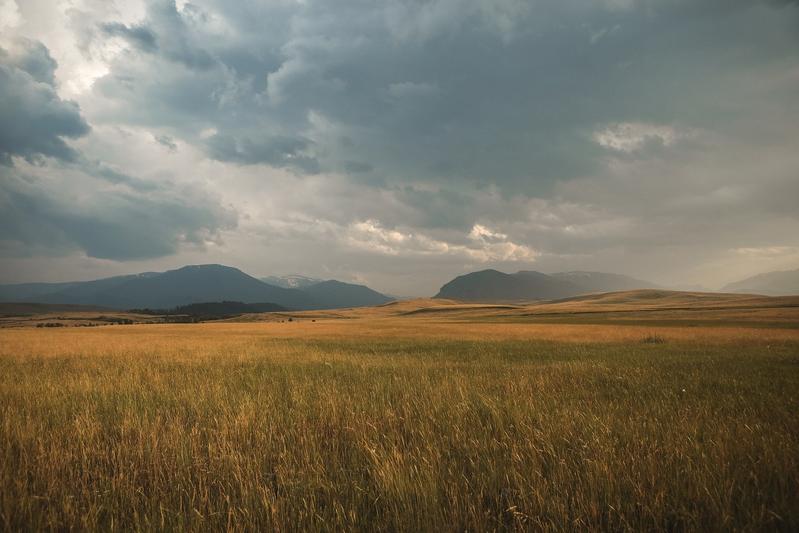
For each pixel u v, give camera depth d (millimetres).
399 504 3318
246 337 35750
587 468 3832
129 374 11664
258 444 4887
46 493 3562
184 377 11258
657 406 6680
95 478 3986
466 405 6559
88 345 25453
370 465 4016
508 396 7461
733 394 7922
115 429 5629
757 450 4301
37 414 6613
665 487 3402
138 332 48531
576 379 10109
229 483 3762
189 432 5414
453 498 3352
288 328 59312
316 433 5359
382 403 7016
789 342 22484
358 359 16109
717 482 3529
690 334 30641
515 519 3070
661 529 2996
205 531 3092
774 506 3113
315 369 13000
